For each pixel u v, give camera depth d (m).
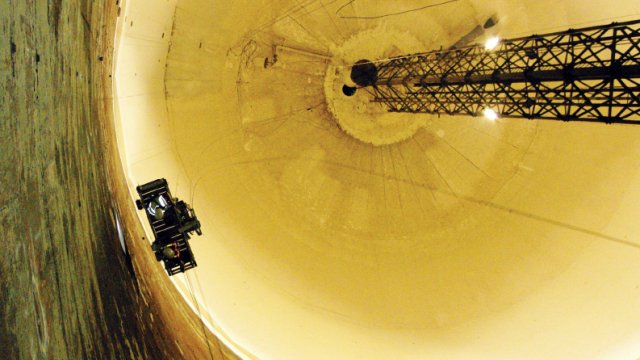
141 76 18.39
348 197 20.73
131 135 17.58
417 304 18.92
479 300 18.33
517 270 18.11
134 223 15.79
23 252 6.94
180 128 19.42
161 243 12.30
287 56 20.53
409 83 17.64
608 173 16.72
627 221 16.16
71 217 9.68
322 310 18.77
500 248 18.69
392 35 20.25
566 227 17.47
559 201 17.81
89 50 13.45
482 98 13.12
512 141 18.92
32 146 8.18
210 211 18.83
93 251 10.51
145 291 13.24
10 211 6.81
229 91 20.31
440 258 19.56
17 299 6.32
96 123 13.88
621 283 15.82
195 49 19.52
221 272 17.88
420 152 20.53
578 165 17.47
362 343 18.06
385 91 20.17
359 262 20.03
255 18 19.83
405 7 19.75
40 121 8.77
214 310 16.84
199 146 19.61
